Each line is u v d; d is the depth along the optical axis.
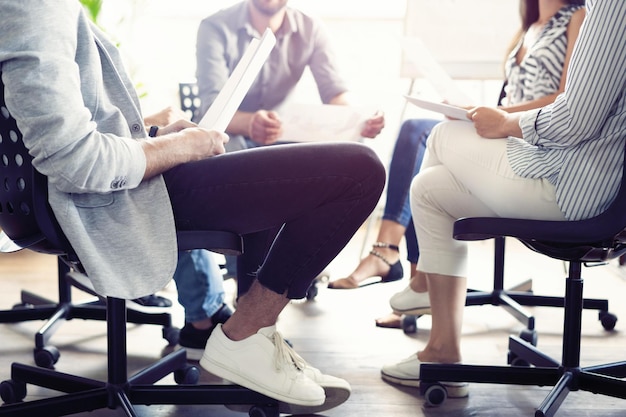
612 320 2.43
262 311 1.47
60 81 1.19
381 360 2.10
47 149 1.19
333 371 1.99
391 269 2.70
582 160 1.52
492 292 2.55
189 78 4.14
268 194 1.37
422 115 4.18
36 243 1.37
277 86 3.04
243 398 1.51
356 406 1.73
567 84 1.49
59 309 2.26
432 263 1.83
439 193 1.79
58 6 1.21
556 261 3.66
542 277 3.29
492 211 1.75
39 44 1.18
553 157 1.56
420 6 3.18
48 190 1.27
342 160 1.37
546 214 1.59
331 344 2.25
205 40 2.96
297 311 2.66
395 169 2.66
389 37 4.18
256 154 1.38
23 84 1.17
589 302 2.45
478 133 1.70
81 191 1.24
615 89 1.43
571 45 2.14
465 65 3.18
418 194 1.82
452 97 2.04
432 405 1.73
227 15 2.99
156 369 1.66
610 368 1.73
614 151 1.51
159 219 1.32
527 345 1.89
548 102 2.12
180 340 2.18
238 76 1.49
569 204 1.54
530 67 2.20
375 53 4.20
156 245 1.30
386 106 4.23
